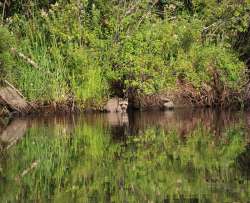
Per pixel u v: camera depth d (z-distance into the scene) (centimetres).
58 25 3916
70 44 3897
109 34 4006
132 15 4012
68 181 2197
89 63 3916
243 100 4238
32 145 2884
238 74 4231
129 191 2055
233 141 2920
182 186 2092
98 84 3900
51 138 3055
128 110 4097
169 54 4091
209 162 2441
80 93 3878
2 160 2562
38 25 3962
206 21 4381
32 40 3912
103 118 3750
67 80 3912
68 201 1952
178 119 3712
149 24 4034
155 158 2541
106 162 2486
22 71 3825
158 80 3978
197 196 1972
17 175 2294
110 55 3931
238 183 2120
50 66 3878
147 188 2080
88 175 2277
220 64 4203
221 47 4250
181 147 2777
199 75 4175
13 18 3981
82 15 3972
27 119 3703
